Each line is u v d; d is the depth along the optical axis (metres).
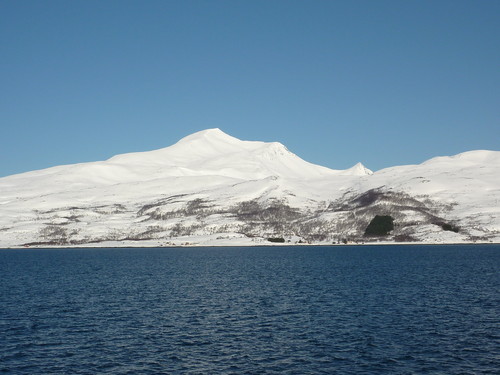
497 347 58.34
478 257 198.62
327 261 188.00
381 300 90.75
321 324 71.00
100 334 66.31
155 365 53.53
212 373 51.00
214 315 78.88
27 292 107.31
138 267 174.12
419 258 196.12
